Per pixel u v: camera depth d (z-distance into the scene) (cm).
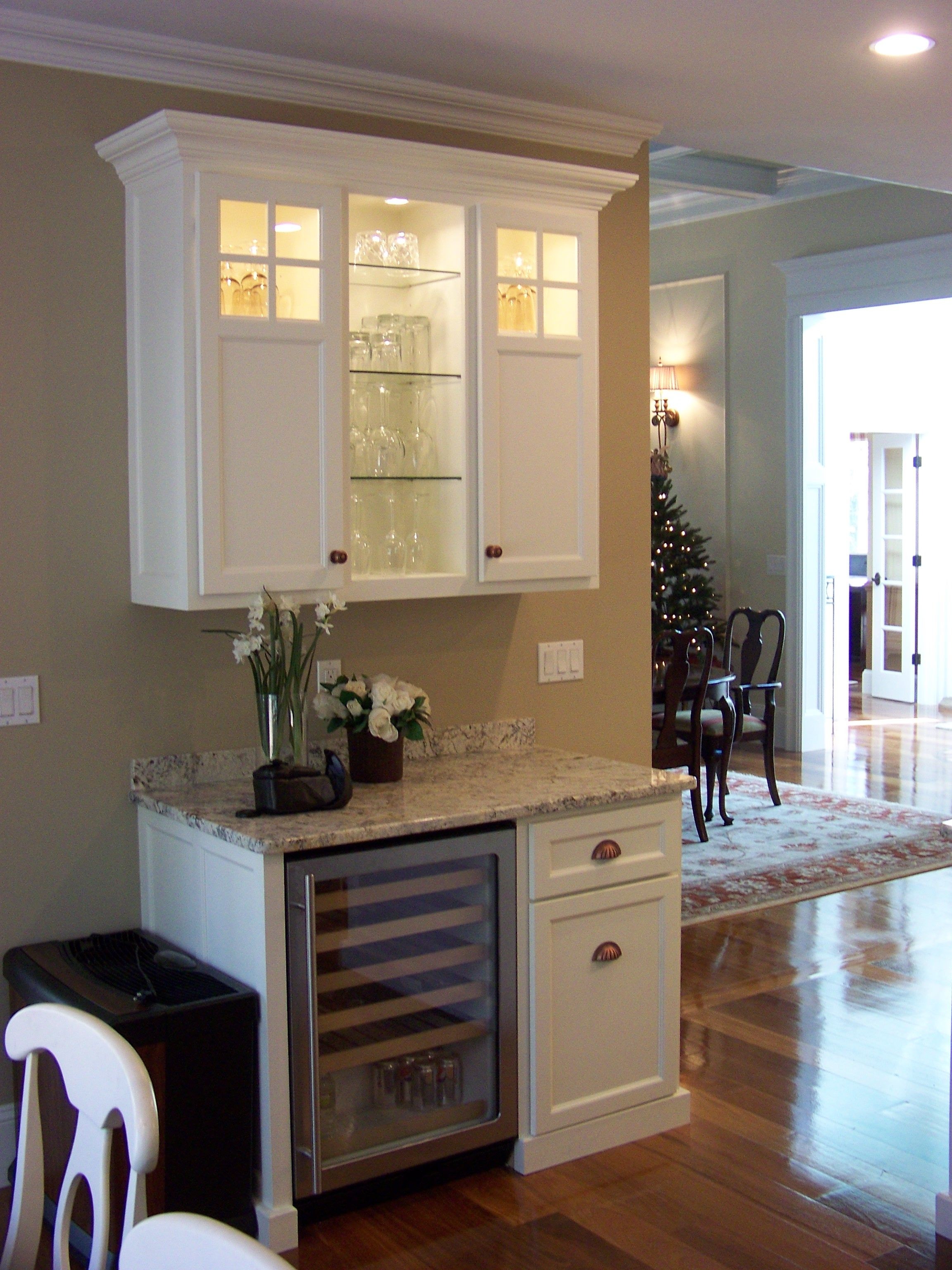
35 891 325
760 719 778
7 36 307
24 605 319
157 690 338
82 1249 280
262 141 300
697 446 902
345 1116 304
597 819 326
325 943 293
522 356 346
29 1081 172
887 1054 388
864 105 390
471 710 388
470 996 317
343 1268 280
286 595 318
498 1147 322
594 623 411
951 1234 289
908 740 898
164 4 300
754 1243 288
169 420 310
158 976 297
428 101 363
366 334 336
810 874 577
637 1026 337
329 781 307
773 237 838
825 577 863
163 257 308
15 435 316
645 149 414
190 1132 277
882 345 992
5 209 312
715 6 305
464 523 343
